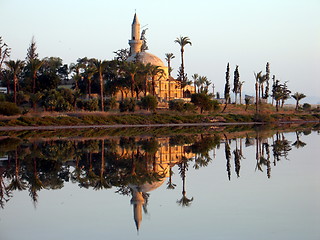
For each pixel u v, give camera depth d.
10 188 24.27
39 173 29.19
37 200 21.36
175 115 98.50
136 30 138.38
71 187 24.53
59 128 74.75
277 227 16.12
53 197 21.98
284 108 139.75
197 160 35.28
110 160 35.34
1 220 17.78
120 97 121.75
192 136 59.19
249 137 57.53
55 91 94.75
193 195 21.81
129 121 86.75
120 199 21.44
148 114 95.44
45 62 131.75
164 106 112.50
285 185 23.97
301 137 57.44
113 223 17.20
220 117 99.69
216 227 16.25
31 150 41.28
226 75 134.50
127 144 47.41
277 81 143.12
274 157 36.44
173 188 23.83
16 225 17.03
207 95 108.62
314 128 80.56
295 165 31.62
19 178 27.38
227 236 15.23
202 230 15.94
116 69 113.88
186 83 135.38
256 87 109.38
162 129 75.25
